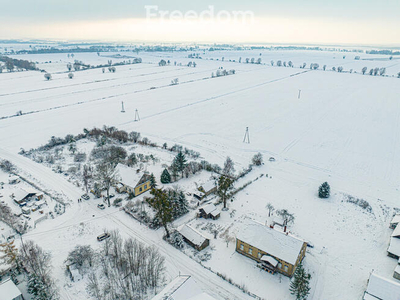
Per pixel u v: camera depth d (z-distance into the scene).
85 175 77.69
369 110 148.25
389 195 72.88
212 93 190.38
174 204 63.75
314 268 48.97
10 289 40.16
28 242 51.38
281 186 77.44
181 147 99.88
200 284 45.19
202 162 88.38
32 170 83.50
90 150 99.88
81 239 54.94
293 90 199.75
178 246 53.69
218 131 121.19
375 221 62.25
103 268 47.56
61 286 43.84
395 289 41.12
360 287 45.09
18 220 59.88
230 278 46.56
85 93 185.25
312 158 95.69
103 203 67.56
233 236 57.06
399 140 109.50
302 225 60.47
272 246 48.56
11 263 45.78
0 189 72.69
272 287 45.09
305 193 73.94
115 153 90.94
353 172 85.69
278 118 138.62
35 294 39.31
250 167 87.75
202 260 50.59
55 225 59.00
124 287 41.97
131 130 120.69
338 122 131.62
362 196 72.44
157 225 59.66
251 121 134.62
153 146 104.19
